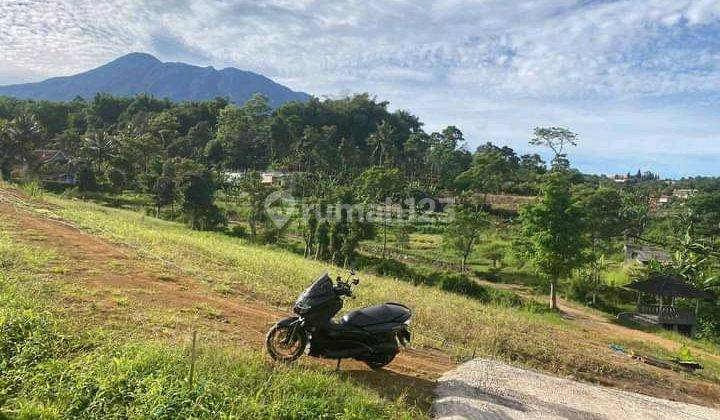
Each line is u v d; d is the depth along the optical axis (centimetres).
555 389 785
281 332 662
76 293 794
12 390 473
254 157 11244
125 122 11581
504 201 9425
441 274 3353
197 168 5334
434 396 641
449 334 1168
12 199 2011
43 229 1398
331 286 653
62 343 568
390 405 568
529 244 3312
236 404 482
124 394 472
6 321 579
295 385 552
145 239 1650
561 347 1334
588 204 5747
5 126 6266
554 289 3192
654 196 11894
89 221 1819
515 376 808
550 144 10625
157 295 896
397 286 2038
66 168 7331
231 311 891
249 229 4806
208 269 1320
